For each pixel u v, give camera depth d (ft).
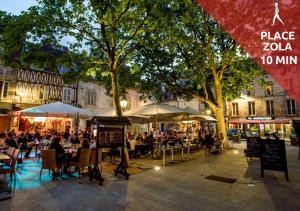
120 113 27.02
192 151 41.45
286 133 83.41
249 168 24.94
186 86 52.01
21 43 24.30
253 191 16.30
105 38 25.95
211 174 21.89
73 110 33.04
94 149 21.59
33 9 23.43
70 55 26.94
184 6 31.73
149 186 17.56
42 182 18.48
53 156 19.75
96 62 27.48
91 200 14.19
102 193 15.69
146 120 37.73
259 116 91.86
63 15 24.62
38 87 60.64
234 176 21.06
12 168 16.43
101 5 22.34
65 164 22.33
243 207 13.14
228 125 100.48
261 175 20.84
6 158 16.62
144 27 25.52
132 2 22.48
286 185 17.92
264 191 16.30
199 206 13.29
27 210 12.33
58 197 14.69
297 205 13.46
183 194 15.56
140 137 40.63
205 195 15.35
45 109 30.96
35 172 22.29
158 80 47.47
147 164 27.58
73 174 21.81
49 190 16.22
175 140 38.75
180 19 29.09
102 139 19.94
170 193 15.78
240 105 100.07
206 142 37.86
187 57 41.55
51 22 23.99
